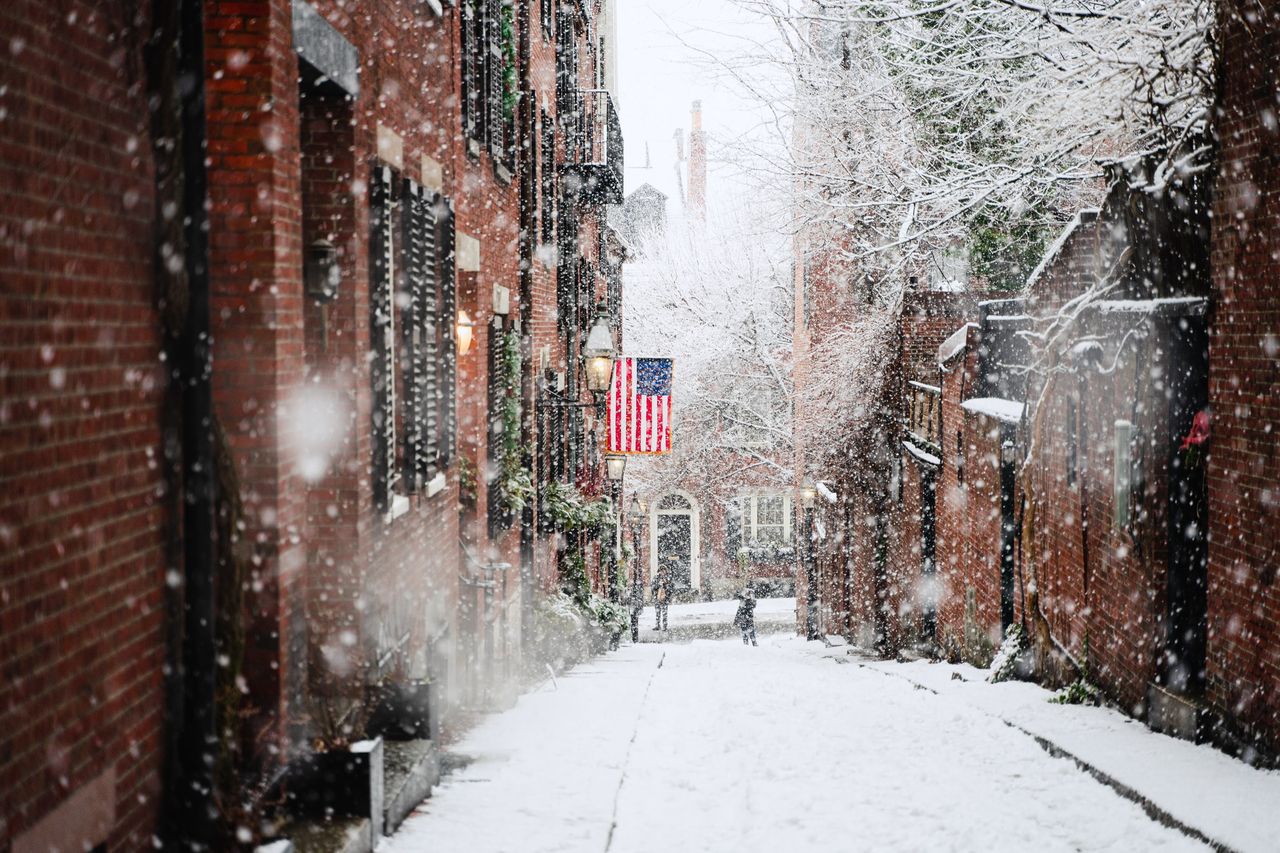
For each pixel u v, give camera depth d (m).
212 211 6.61
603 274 36.91
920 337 27.92
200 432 5.94
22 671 4.59
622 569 39.72
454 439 12.52
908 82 24.34
